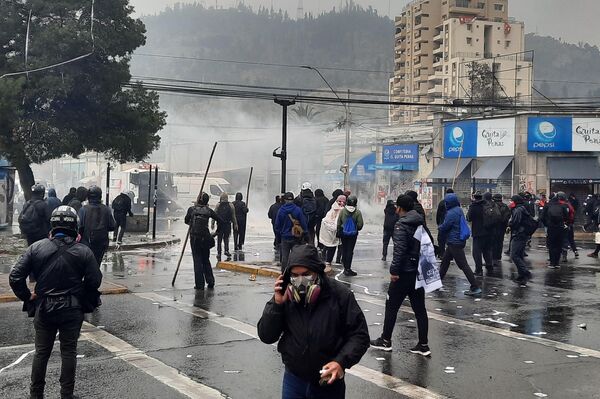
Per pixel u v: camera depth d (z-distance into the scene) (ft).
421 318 23.98
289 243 41.70
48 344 18.44
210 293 36.73
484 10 374.02
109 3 79.71
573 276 45.27
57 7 75.97
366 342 12.67
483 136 118.11
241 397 18.93
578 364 22.70
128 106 84.02
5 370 21.49
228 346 24.81
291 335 12.51
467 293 37.06
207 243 37.99
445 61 351.46
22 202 122.93
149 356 23.34
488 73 203.92
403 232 23.88
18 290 18.03
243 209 61.41
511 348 24.89
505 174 113.80
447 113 127.54
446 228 37.35
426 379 20.80
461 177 120.06
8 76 72.23
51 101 77.61
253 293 36.81
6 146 72.43
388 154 140.36
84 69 77.82
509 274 46.03
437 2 368.27
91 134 79.82
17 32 76.02
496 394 19.34
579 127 110.93
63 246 18.44
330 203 51.19
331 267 49.08
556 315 31.37
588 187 111.45
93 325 28.14
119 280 41.42
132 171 138.31
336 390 12.50
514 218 42.75
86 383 20.12
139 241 68.80
